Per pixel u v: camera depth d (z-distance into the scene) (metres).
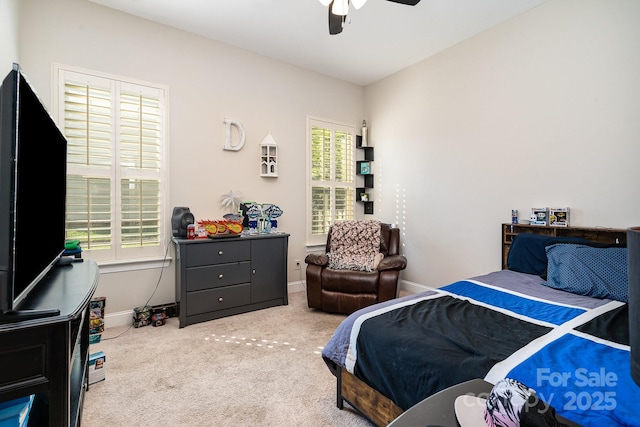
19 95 0.94
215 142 3.37
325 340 2.55
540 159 2.72
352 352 1.55
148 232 2.99
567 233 2.50
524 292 2.00
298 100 3.98
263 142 3.65
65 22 2.60
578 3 2.47
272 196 3.80
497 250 3.05
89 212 2.69
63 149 1.78
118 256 2.84
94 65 2.72
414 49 3.51
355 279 3.07
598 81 2.38
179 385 1.91
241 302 3.17
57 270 1.61
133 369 2.09
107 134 2.78
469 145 3.28
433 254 3.67
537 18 2.72
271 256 3.37
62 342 0.97
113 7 2.78
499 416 0.77
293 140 3.96
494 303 1.79
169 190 3.10
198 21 3.00
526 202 2.82
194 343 2.49
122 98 2.85
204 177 3.30
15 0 2.18
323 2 1.87
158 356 2.27
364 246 3.74
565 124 2.56
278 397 1.80
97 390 1.85
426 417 0.83
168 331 2.72
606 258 1.99
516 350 1.19
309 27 3.09
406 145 4.00
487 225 3.13
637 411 0.82
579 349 1.17
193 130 3.23
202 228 3.03
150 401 1.75
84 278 1.45
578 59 2.48
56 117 2.56
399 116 4.09
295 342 2.52
